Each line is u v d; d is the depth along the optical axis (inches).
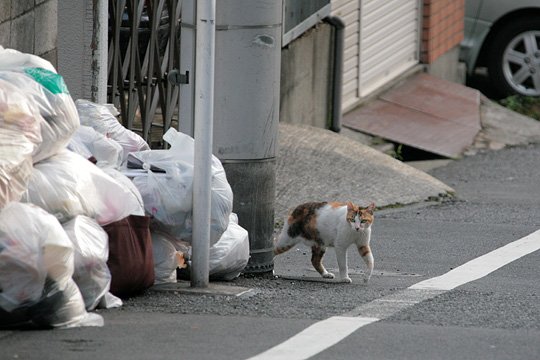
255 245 518.9
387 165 809.5
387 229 675.4
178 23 693.3
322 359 353.7
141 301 442.3
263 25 501.7
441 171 901.8
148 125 679.1
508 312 436.5
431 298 465.1
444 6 1125.7
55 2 594.2
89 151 466.6
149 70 665.6
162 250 471.5
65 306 387.2
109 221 431.5
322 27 921.5
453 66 1158.3
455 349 370.0
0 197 389.7
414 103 1032.2
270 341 376.5
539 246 617.9
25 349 357.7
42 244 379.6
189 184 464.1
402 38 1083.3
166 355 354.0
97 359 347.3
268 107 512.1
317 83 920.3
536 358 360.8
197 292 458.6
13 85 410.6
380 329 397.7
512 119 1047.0
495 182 860.6
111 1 630.5
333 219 506.0
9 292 378.3
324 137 835.4
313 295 470.0
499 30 1138.0
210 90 454.3
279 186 733.3
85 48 593.9
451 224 694.5
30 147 402.3
